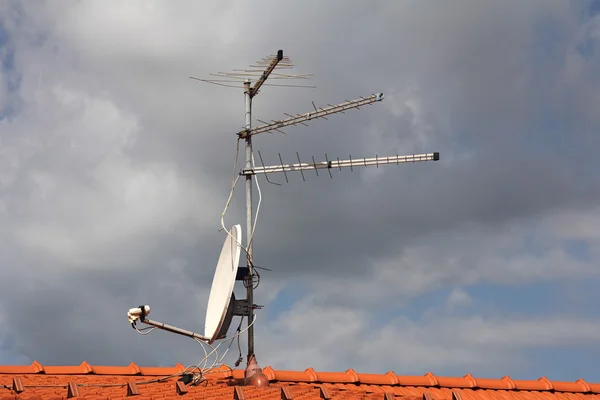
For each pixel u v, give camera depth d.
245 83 16.56
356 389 17.56
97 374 17.55
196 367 15.71
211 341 15.34
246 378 15.55
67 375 17.28
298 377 17.66
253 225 16.06
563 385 19.89
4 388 13.95
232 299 15.48
